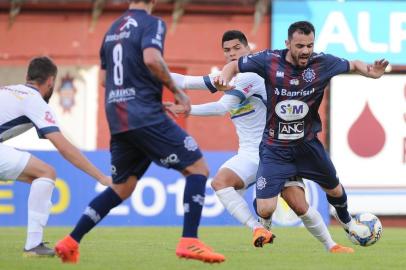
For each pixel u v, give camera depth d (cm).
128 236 3566
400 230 4384
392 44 5494
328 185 2705
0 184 4512
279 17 5572
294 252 2759
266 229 2836
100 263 2369
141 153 2239
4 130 2489
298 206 2691
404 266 2397
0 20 5716
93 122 5812
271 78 2583
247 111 2923
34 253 2489
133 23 2172
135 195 4575
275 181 2659
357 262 2455
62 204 4547
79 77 5781
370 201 5309
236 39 2936
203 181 2195
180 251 2173
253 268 2277
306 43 2494
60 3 5709
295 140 2636
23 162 2500
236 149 5678
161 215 4588
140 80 2164
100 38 5766
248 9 5675
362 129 5341
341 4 5512
